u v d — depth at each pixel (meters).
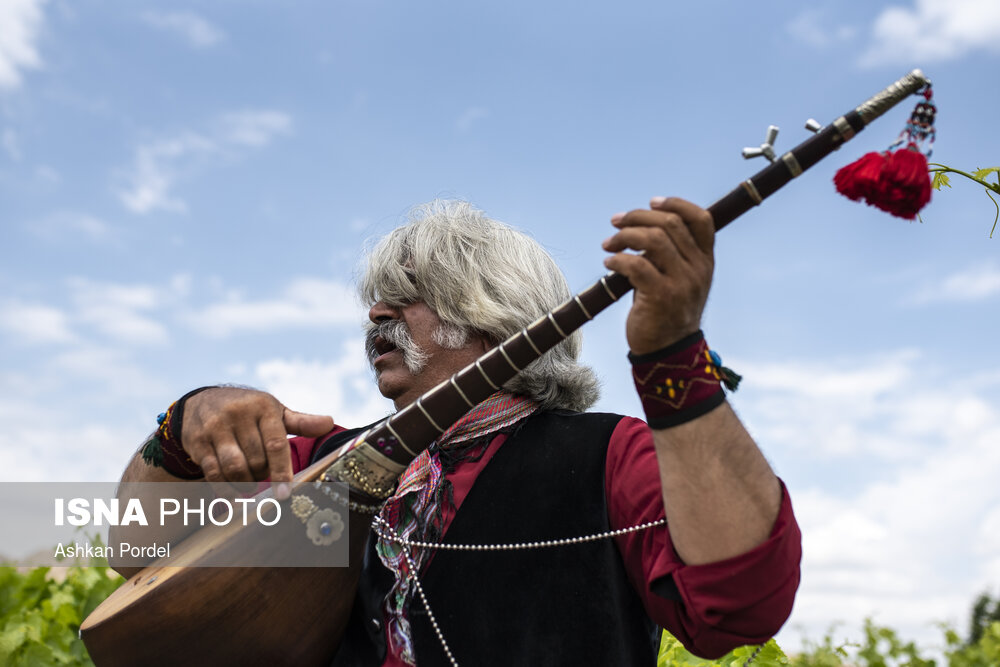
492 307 2.01
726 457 1.55
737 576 1.54
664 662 2.92
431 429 1.70
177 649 1.73
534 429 1.98
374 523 1.90
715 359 1.57
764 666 2.88
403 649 1.83
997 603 6.83
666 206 1.49
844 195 1.49
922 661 4.95
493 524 1.86
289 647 1.77
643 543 1.75
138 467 1.96
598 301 1.58
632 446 1.87
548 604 1.79
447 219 2.13
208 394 1.79
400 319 2.08
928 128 1.48
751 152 1.51
